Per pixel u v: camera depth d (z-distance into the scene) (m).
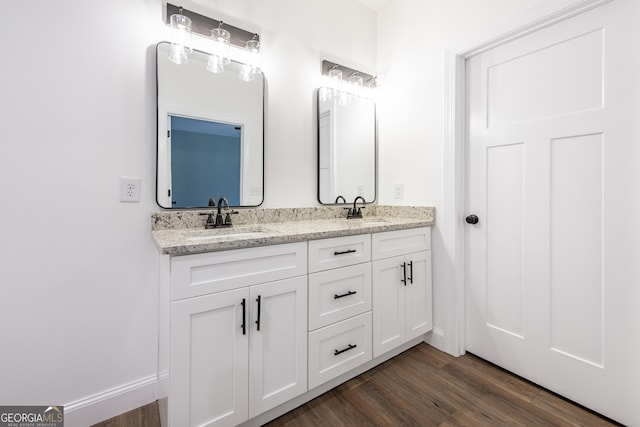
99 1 1.28
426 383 1.56
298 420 1.30
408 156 2.09
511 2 1.51
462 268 1.82
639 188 1.19
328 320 1.42
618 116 1.23
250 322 1.17
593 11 1.29
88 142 1.27
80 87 1.25
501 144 1.64
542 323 1.50
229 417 1.13
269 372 1.23
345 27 2.17
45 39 1.17
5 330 1.13
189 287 1.03
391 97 2.23
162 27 1.44
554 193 1.44
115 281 1.34
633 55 1.19
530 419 1.29
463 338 1.84
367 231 1.56
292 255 1.29
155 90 1.42
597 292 1.31
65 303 1.23
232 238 1.16
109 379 1.33
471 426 1.25
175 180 1.48
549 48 1.44
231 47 1.67
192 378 1.05
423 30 1.97
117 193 1.33
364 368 1.65
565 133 1.39
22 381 1.16
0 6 1.10
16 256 1.14
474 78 1.77
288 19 1.88
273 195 1.84
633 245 1.21
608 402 1.28
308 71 1.99
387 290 1.68
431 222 1.90
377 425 1.27
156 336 1.43
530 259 1.54
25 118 1.15
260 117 1.76
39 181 1.17
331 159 2.10
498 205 1.67
